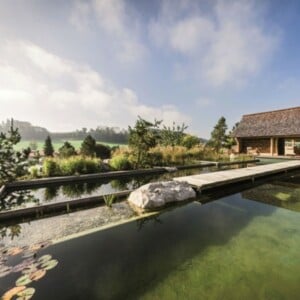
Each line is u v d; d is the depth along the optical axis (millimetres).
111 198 5184
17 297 2170
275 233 3826
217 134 28594
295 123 17984
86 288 2326
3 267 2680
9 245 3264
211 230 3922
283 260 2975
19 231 3758
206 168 12109
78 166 8875
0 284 2367
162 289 2348
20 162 7250
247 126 21984
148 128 11352
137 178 9125
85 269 2664
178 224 4203
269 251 3209
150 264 2807
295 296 2291
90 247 3225
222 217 4602
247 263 2887
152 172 10344
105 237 3574
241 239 3582
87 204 5074
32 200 5777
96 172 9281
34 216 4414
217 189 7180
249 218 4559
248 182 8273
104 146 13680
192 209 5129
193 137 19047
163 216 4637
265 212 4945
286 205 5473
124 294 2258
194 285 2428
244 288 2396
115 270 2652
